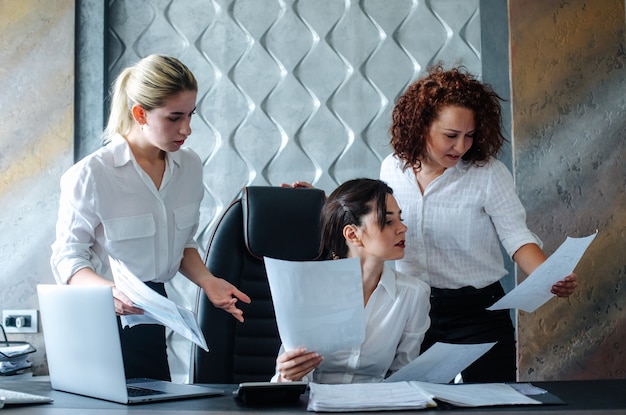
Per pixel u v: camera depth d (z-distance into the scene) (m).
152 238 2.07
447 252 2.04
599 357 2.76
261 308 2.18
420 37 2.88
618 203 2.76
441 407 1.31
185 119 1.96
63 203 2.01
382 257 1.75
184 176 2.15
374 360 1.78
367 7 2.90
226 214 2.22
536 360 2.76
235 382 2.13
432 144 1.95
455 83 1.93
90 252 2.05
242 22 2.93
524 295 1.73
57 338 1.58
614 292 2.76
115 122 2.07
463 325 2.03
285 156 2.90
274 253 2.18
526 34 2.79
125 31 2.96
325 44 2.91
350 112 2.89
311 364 1.51
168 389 1.58
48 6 2.92
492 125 1.96
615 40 2.79
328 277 1.44
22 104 2.91
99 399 1.47
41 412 1.30
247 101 2.92
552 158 2.78
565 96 2.78
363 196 1.76
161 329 2.13
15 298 2.88
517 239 1.98
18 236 2.89
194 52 2.94
